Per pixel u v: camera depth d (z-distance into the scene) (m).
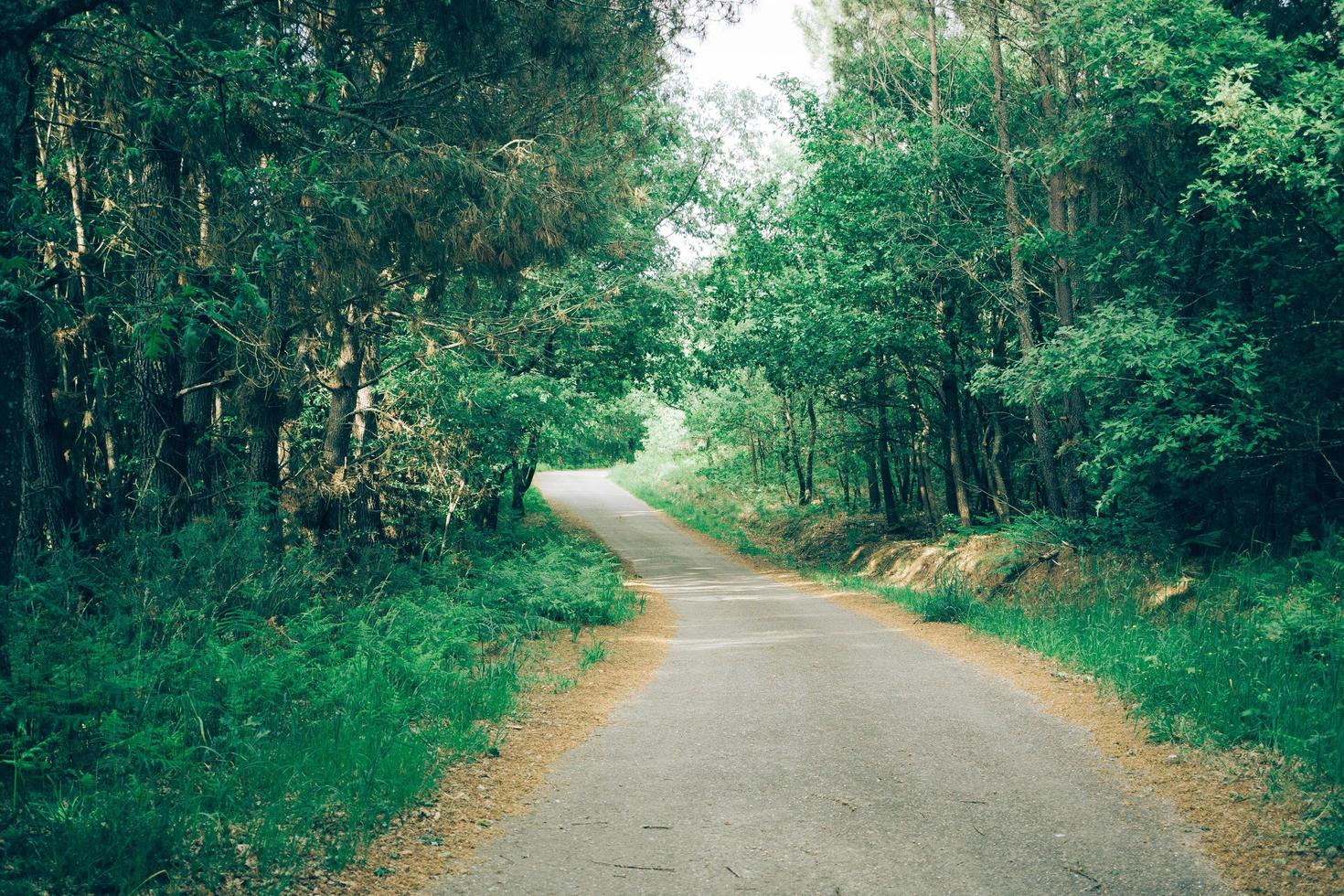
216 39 8.19
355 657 8.54
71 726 5.79
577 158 12.07
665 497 50.19
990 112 20.52
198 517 11.17
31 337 10.59
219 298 6.43
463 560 17.05
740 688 9.52
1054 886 4.48
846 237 21.08
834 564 26.03
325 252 10.21
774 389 27.67
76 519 11.47
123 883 4.17
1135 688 8.39
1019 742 7.11
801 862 4.83
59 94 10.20
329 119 10.16
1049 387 13.92
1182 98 12.65
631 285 21.05
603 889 4.52
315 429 18.45
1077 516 17.25
